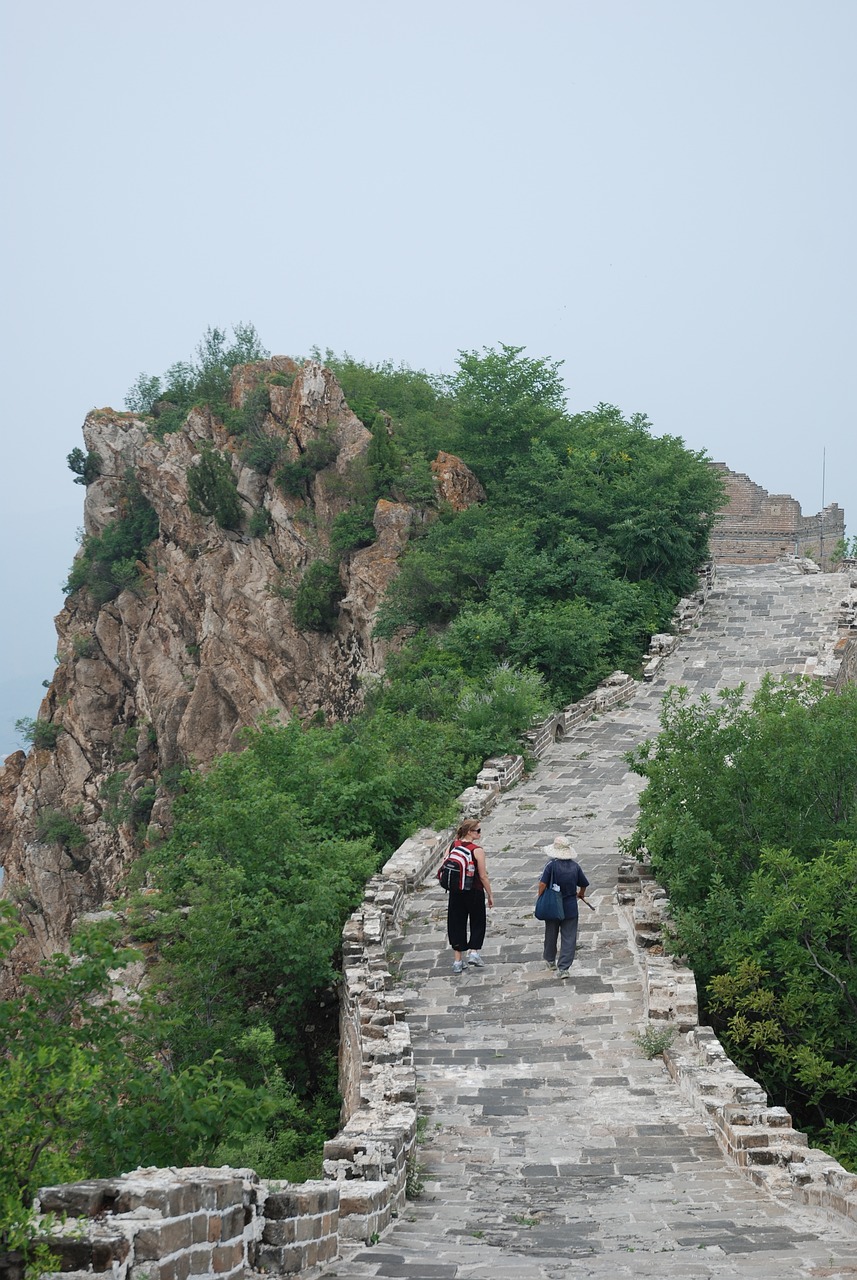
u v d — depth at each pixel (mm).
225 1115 9211
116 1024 10133
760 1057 15125
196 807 21609
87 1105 8133
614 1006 15234
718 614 39031
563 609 33719
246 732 23688
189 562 50156
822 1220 8617
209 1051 16281
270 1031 15703
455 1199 9727
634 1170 10500
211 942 16750
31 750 60438
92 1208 5121
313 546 44375
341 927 18516
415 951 17625
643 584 38500
